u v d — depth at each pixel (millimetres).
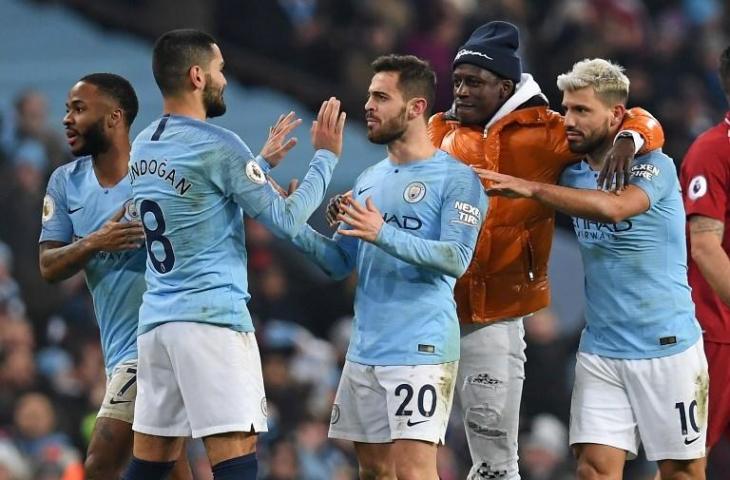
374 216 23953
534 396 47312
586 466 26094
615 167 24750
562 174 26625
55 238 26203
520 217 26656
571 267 59906
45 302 47375
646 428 25938
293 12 62094
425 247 24031
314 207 24516
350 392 25328
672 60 61031
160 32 63969
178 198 23688
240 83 59875
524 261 27000
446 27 57250
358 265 25469
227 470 23797
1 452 38750
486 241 26656
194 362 23656
